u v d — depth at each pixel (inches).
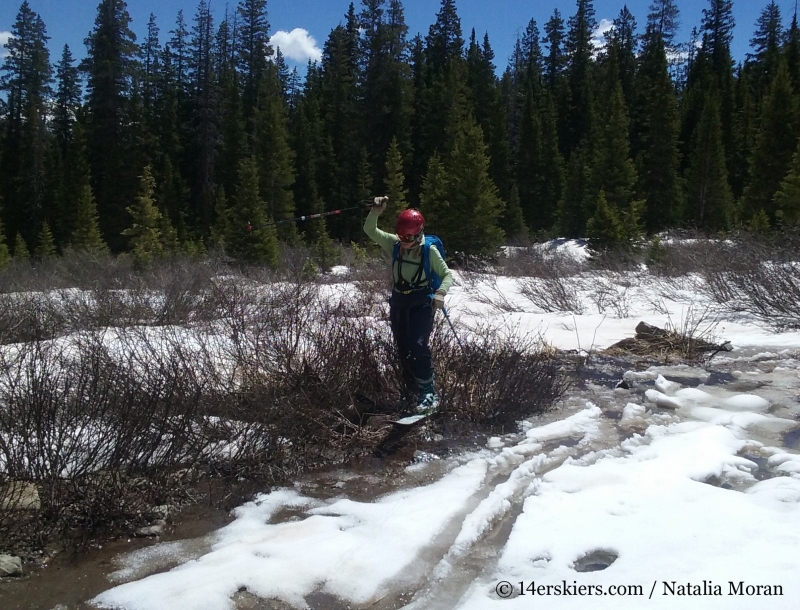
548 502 140.1
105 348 178.7
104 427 142.9
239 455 158.6
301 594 109.0
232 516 138.6
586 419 203.5
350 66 2568.9
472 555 121.4
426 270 193.2
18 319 266.4
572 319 394.0
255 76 2518.5
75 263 763.4
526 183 1882.4
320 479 157.9
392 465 166.6
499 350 224.4
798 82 1827.0
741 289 423.2
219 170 2003.0
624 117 1370.6
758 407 214.7
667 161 1494.8
